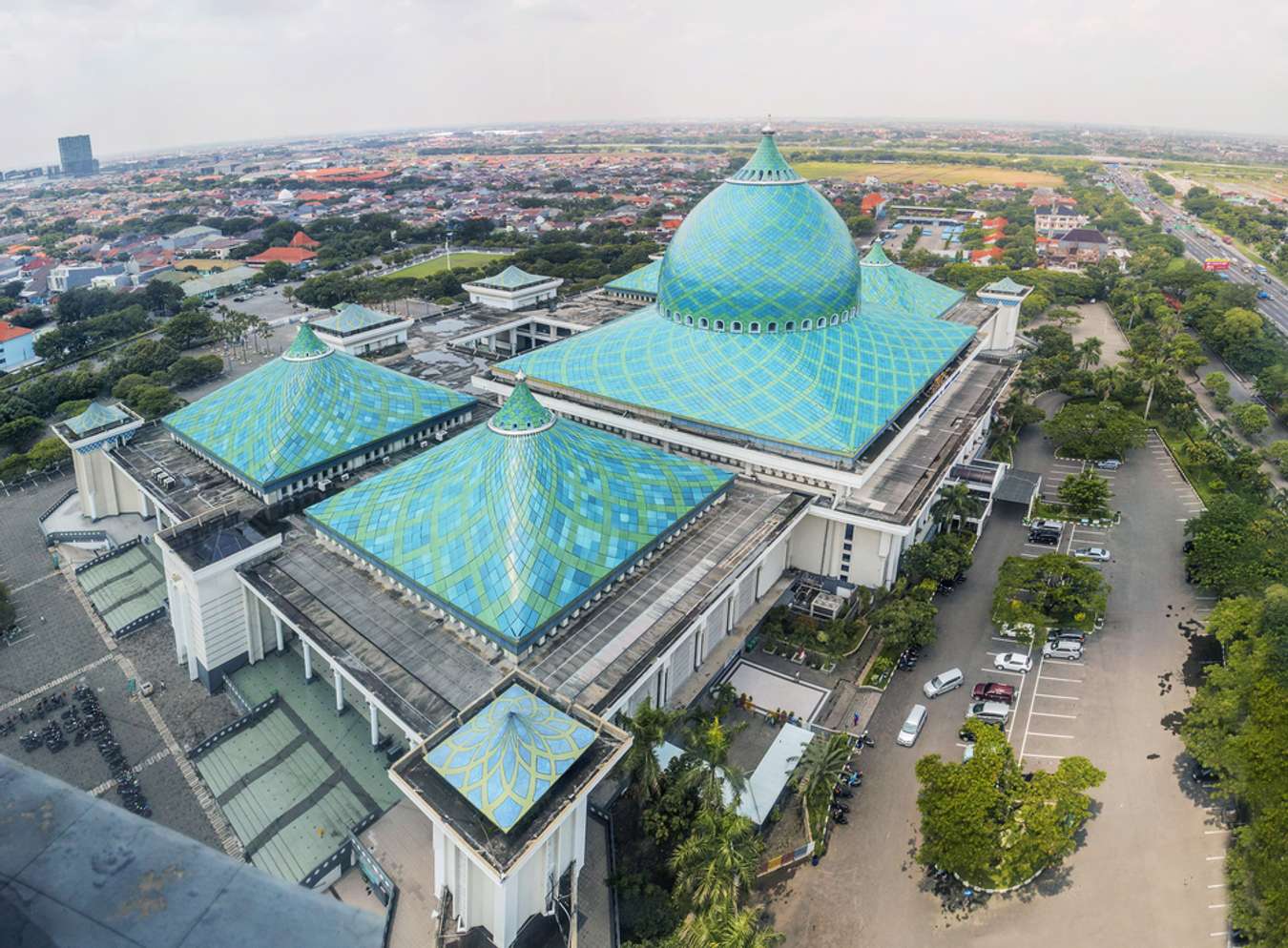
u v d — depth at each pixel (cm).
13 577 13512
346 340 19175
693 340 13588
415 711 8250
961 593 12438
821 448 11706
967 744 9612
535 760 6988
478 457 10200
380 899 8094
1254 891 7400
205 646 10531
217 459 12988
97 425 14062
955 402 15812
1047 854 7725
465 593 9269
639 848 8188
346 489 12456
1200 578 12094
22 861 1260
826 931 7569
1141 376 19138
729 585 10244
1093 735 9725
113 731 10188
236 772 9456
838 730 9788
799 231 13325
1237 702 8988
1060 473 16412
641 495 10688
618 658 8925
